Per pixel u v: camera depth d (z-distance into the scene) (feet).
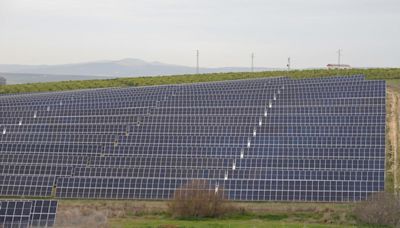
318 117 248.73
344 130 230.48
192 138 233.55
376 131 225.15
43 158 227.61
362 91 295.48
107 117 278.26
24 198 198.39
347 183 180.65
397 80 399.03
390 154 218.59
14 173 216.54
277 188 184.96
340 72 435.94
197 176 195.31
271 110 272.72
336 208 172.45
